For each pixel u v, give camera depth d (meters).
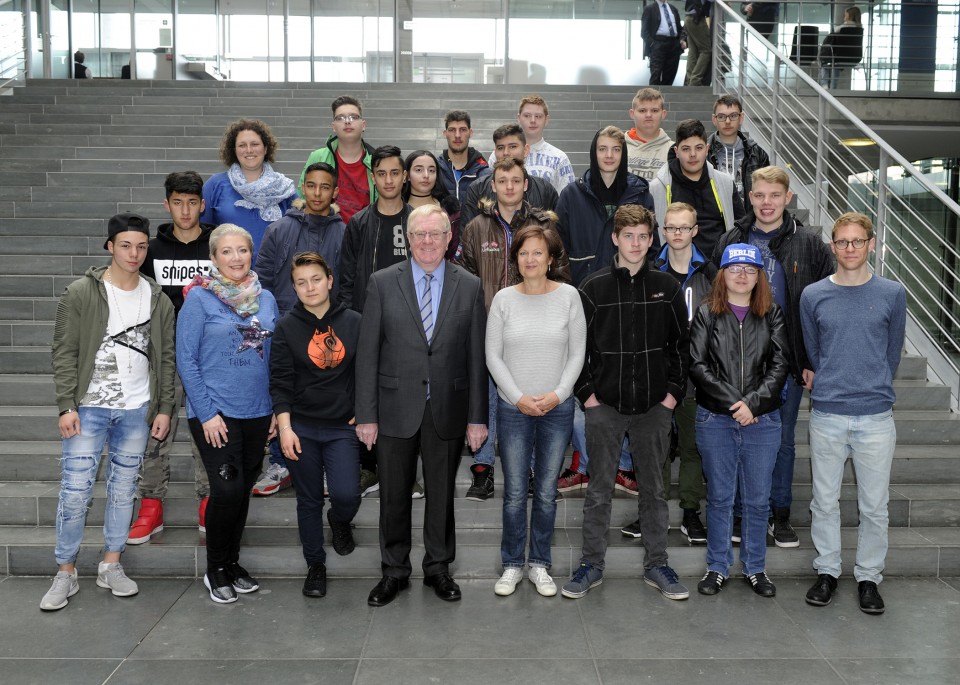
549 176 5.14
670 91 9.27
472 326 3.64
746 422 3.61
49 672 3.06
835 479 3.75
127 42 12.50
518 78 12.54
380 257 4.18
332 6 12.82
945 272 11.64
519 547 3.80
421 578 3.98
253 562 3.98
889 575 4.06
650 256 4.18
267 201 4.53
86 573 3.97
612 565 4.01
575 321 3.63
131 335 3.67
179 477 4.52
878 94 9.59
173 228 4.20
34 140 7.93
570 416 3.69
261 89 9.38
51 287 5.68
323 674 3.05
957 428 4.80
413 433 3.58
